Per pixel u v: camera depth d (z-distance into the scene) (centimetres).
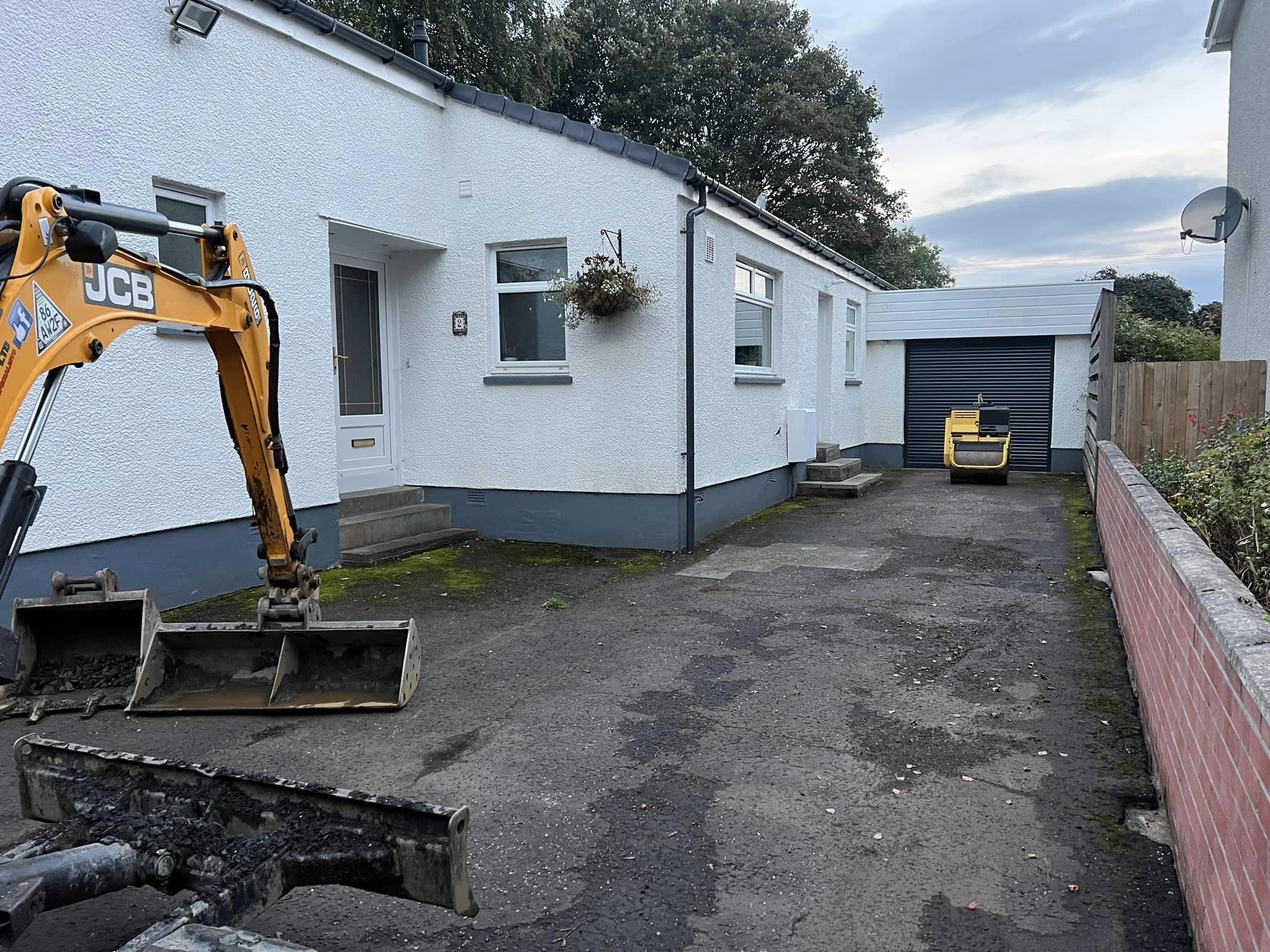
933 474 1584
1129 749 397
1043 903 284
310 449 759
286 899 293
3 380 228
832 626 602
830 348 1446
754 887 296
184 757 399
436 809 238
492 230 901
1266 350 811
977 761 388
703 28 2702
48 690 465
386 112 828
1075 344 1557
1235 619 247
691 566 805
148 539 624
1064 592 686
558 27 2011
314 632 458
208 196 671
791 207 2780
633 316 858
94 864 231
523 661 533
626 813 346
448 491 948
